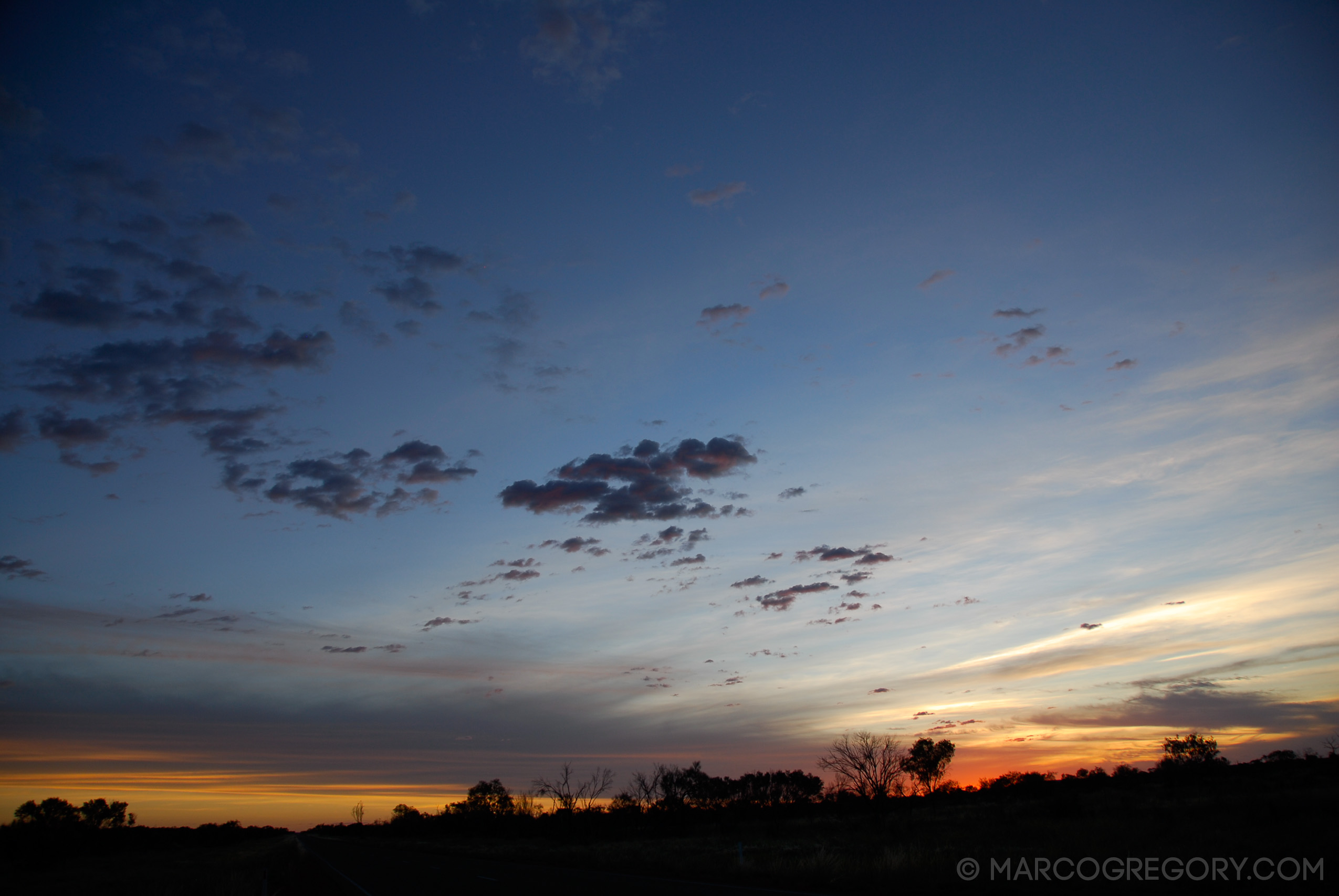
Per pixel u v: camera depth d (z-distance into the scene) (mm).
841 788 50375
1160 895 13828
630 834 62406
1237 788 43156
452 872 29734
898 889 17156
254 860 50938
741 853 24703
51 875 43125
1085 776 69375
